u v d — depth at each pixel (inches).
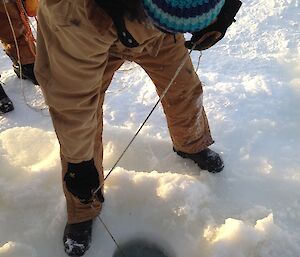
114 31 47.8
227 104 91.2
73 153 59.6
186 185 75.3
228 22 52.2
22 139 85.0
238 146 84.7
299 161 82.1
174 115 71.9
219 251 67.3
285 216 74.6
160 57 63.6
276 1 114.3
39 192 76.5
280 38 105.4
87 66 50.5
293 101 91.9
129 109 92.4
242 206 76.0
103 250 71.8
